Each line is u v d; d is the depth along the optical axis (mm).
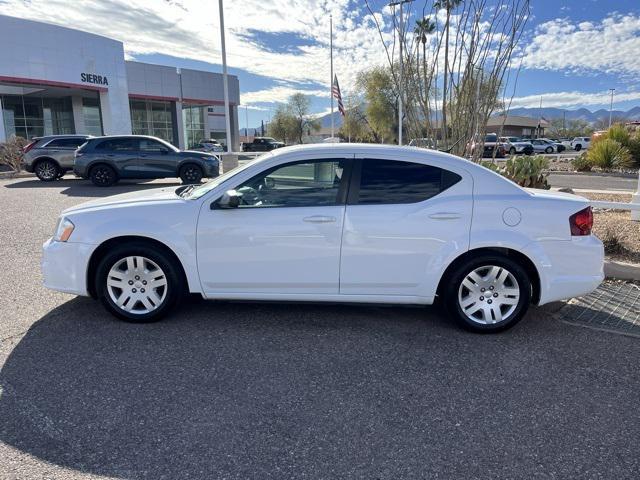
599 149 20188
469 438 2770
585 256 4156
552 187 13812
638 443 2730
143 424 2863
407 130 7508
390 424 2898
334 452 2637
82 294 4344
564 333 4254
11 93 29234
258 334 4172
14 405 3033
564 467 2527
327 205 4160
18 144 20078
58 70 26422
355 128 53969
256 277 4234
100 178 14953
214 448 2656
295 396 3197
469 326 4203
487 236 4082
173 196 4570
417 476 2457
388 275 4164
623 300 5043
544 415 3002
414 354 3832
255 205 4211
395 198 4156
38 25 25312
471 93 7055
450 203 4109
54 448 2633
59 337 4051
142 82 41312
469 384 3371
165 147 15227
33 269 5996
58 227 4375
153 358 3701
